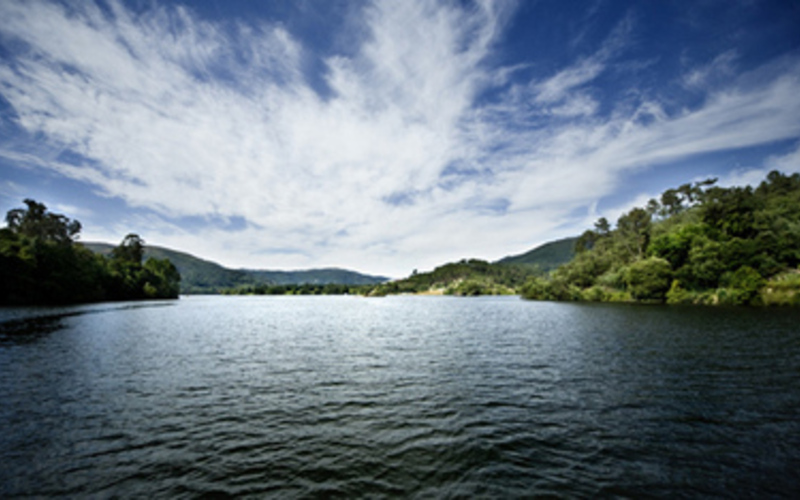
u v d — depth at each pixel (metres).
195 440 12.00
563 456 10.84
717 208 89.31
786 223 77.44
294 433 12.60
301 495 8.77
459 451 11.16
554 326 45.41
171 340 35.84
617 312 61.81
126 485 9.23
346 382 19.45
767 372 20.31
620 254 125.94
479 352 28.52
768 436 12.19
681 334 34.50
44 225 128.50
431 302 152.75
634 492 8.95
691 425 13.16
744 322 41.94
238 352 29.19
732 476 9.71
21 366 22.97
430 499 8.58
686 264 82.44
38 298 87.69
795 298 60.81
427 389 18.02
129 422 13.59
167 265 179.00
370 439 12.07
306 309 104.44
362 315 77.06
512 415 14.30
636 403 15.59
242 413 14.62
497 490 8.99
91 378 20.12
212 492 8.91
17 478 9.48
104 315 63.38
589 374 20.70
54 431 12.68
